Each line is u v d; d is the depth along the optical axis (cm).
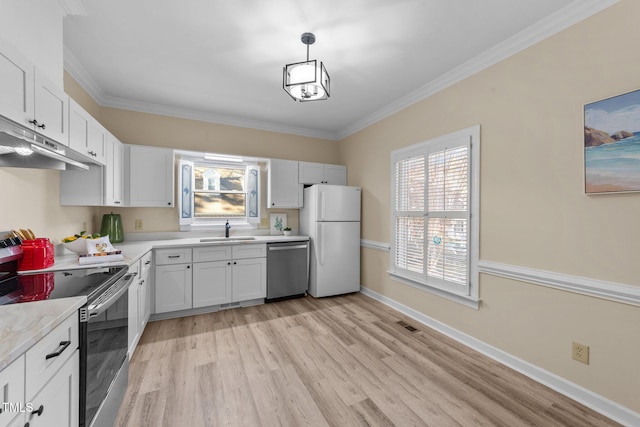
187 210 361
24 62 124
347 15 192
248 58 246
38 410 88
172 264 301
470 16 191
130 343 204
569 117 184
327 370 210
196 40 220
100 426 135
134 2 179
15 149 130
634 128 156
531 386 193
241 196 402
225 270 329
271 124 418
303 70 207
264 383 194
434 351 240
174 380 195
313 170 423
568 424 159
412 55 239
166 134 357
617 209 164
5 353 71
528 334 206
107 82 289
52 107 149
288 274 368
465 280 252
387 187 356
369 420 162
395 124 342
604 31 168
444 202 273
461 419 163
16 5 131
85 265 185
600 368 170
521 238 212
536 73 203
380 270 369
